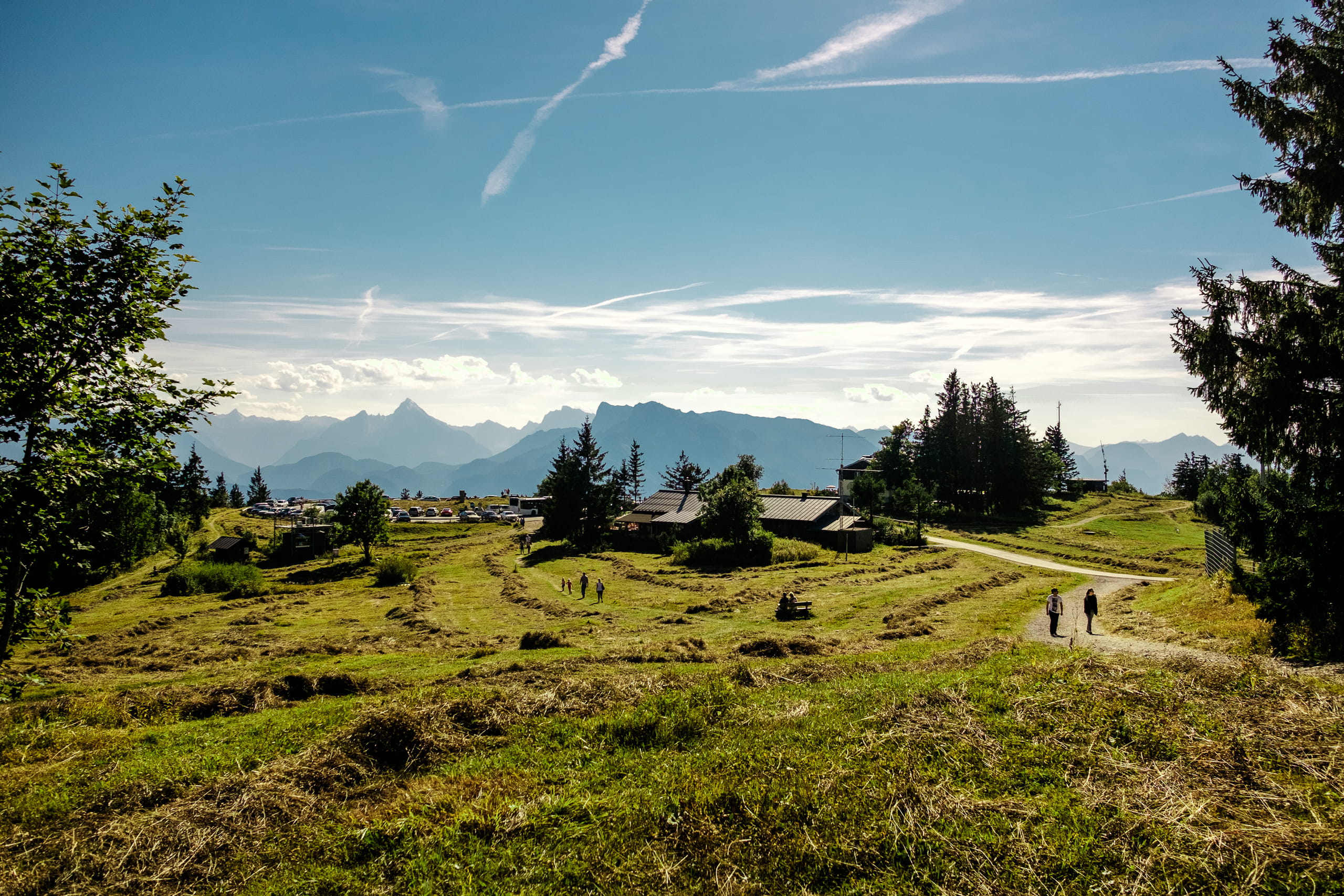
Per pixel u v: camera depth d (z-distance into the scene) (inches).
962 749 396.5
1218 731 392.8
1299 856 270.7
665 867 293.3
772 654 970.7
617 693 572.1
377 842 325.4
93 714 577.9
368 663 956.6
